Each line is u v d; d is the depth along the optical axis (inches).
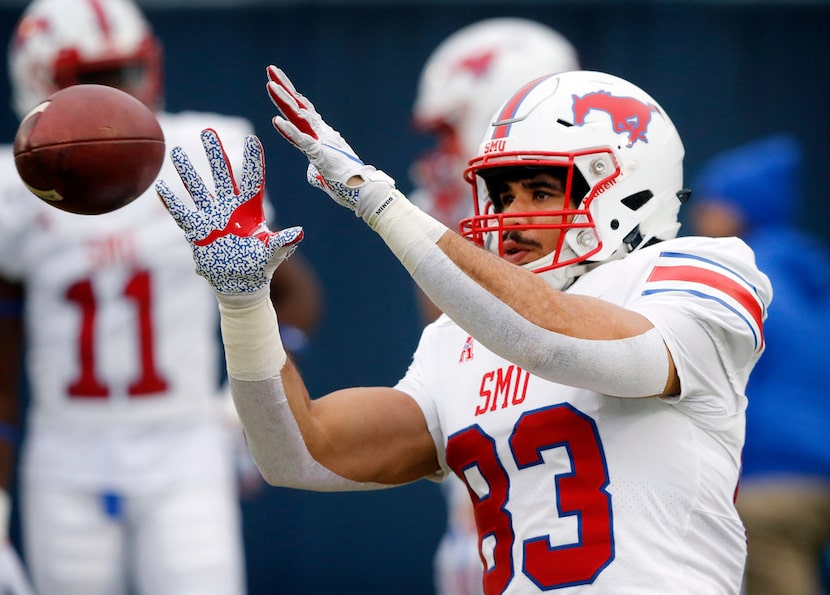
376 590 869.2
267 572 868.6
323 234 877.8
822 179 896.3
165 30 875.4
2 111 872.9
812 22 895.1
